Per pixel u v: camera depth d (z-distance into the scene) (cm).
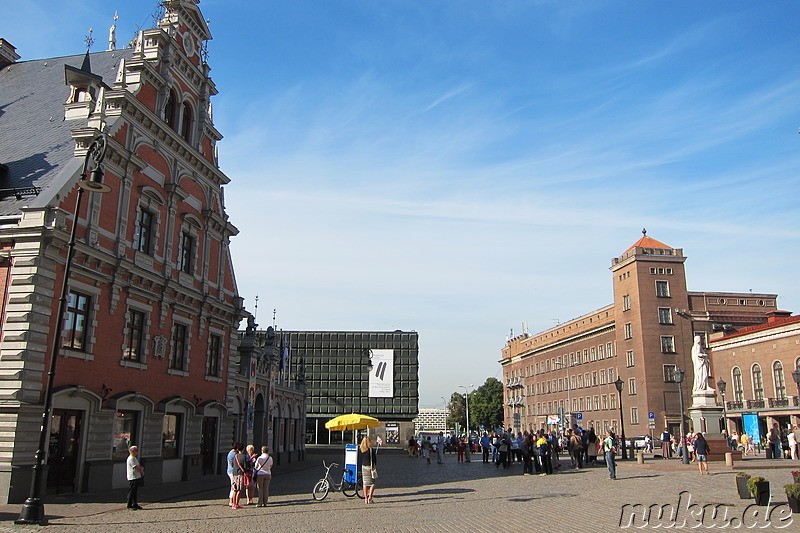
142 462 2766
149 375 2866
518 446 4200
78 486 2362
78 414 2402
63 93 3066
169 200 3083
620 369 7919
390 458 6122
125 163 2717
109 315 2588
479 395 14862
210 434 3491
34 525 1636
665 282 7606
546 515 1775
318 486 2330
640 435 7375
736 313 7612
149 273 2828
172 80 3195
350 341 8556
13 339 2128
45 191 2342
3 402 2075
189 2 3375
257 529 1589
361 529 1574
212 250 3556
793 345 6041
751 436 6334
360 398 8400
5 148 2752
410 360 8544
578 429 3956
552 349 10300
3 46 3475
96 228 2509
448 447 8050
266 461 2116
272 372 4750
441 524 1642
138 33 3014
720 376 7112
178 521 1742
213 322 3488
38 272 2184
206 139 3569
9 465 2036
